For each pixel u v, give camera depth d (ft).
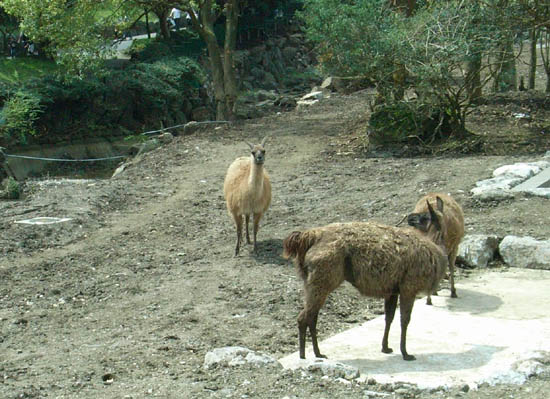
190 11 92.89
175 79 111.96
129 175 57.57
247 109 115.14
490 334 24.81
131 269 35.29
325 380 20.02
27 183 54.13
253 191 35.86
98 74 95.66
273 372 20.81
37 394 19.85
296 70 153.48
